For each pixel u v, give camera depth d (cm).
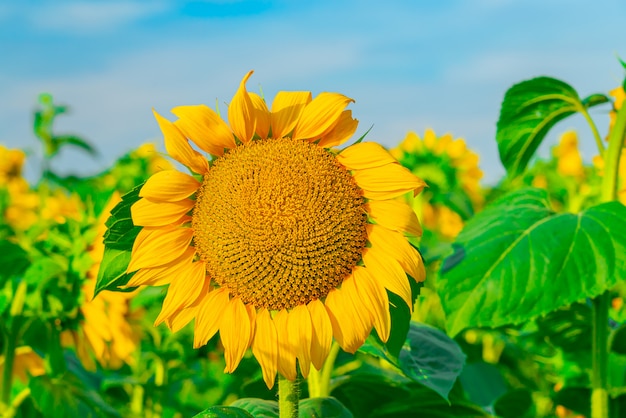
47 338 111
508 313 95
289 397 80
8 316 111
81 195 132
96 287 80
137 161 188
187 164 79
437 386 89
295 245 78
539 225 98
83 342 114
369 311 78
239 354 78
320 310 79
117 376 146
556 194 198
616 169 104
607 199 104
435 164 168
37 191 255
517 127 112
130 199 79
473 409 104
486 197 205
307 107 80
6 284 111
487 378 147
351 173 81
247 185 79
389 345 84
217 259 79
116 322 115
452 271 98
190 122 79
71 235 112
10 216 228
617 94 111
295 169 79
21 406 121
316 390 101
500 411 132
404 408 105
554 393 121
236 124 79
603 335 104
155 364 149
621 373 144
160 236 79
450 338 97
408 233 79
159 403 144
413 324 99
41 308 110
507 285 95
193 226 80
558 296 93
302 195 78
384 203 79
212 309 79
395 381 104
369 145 79
